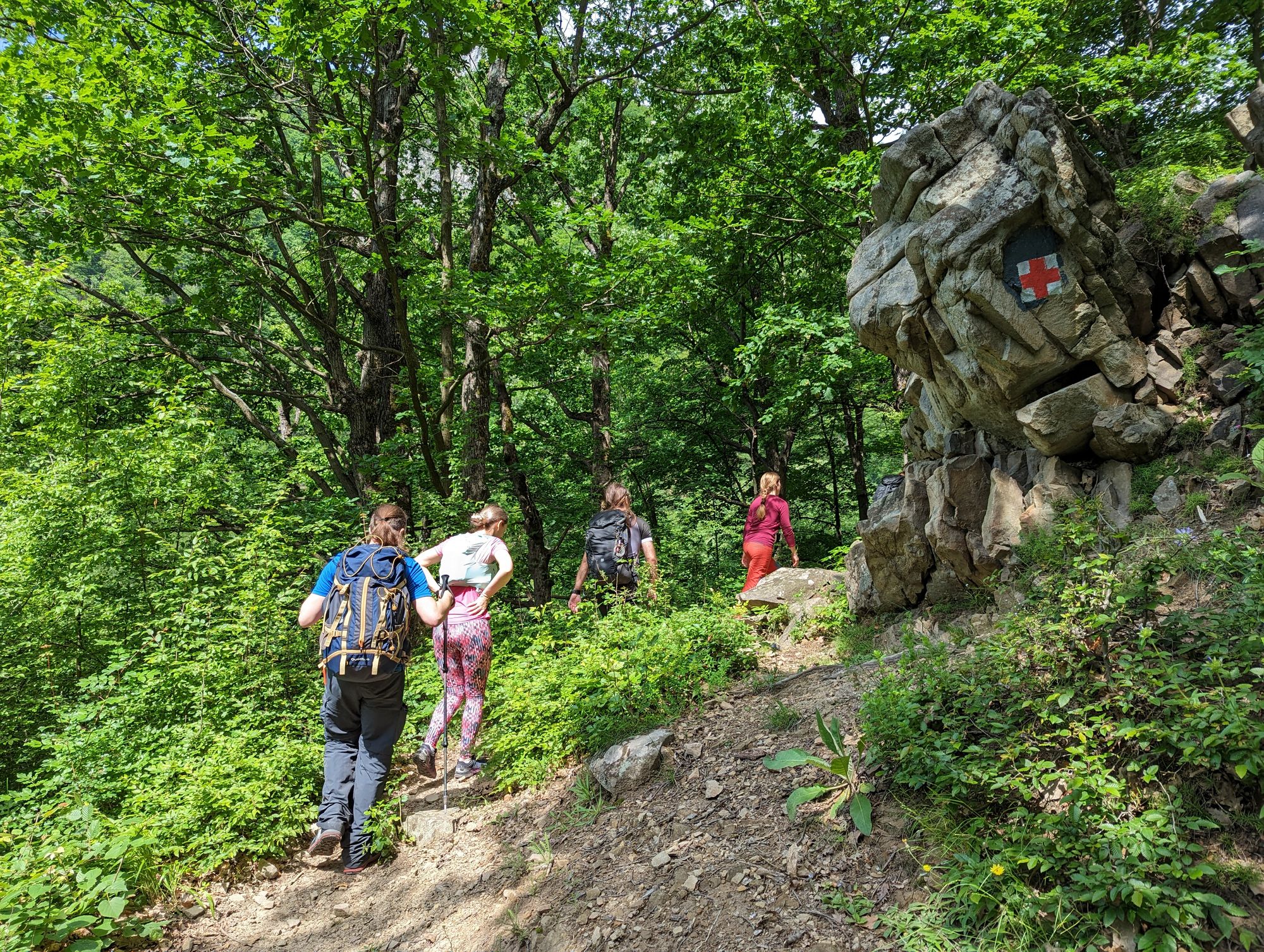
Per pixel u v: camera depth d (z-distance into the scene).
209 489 7.63
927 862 2.67
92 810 3.53
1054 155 3.89
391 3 6.41
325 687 4.20
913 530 5.09
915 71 9.26
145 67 7.57
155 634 5.48
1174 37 8.23
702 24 11.10
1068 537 3.40
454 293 8.79
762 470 16.23
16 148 7.05
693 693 4.66
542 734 4.56
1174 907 2.13
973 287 4.05
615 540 6.36
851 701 3.88
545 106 12.15
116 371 9.92
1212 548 3.21
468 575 4.85
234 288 11.44
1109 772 2.52
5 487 7.06
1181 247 4.32
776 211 11.16
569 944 2.87
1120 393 4.17
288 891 3.87
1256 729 2.27
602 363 15.04
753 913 2.71
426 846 4.09
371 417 11.17
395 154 8.88
